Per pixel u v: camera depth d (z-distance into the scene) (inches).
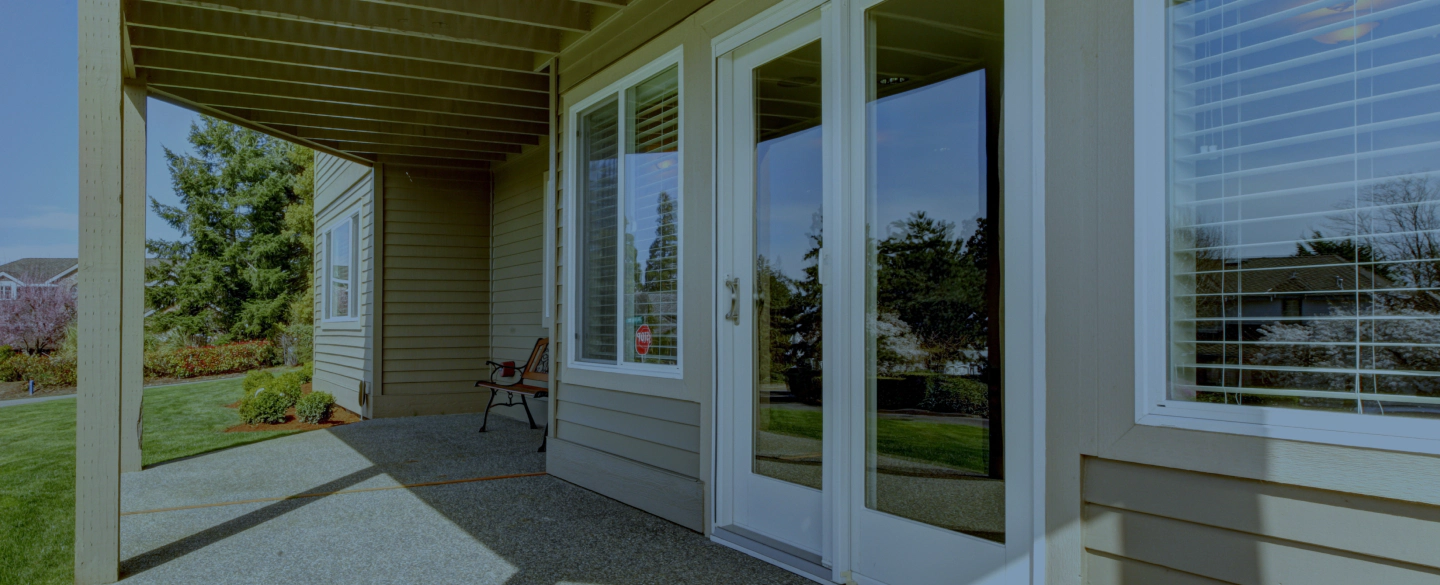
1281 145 67.1
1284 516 63.2
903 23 105.4
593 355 180.9
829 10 113.4
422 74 212.5
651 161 159.0
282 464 213.0
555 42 195.6
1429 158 60.0
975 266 97.4
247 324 901.2
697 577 113.3
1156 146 72.1
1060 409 78.0
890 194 107.5
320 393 352.5
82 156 117.6
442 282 323.3
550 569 118.8
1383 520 58.6
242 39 189.8
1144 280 71.8
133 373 205.8
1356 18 63.6
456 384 324.5
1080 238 76.7
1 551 157.8
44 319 782.5
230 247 914.7
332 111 246.4
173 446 270.1
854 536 107.6
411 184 318.0
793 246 123.0
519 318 301.7
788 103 124.0
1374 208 62.4
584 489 174.9
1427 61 60.2
